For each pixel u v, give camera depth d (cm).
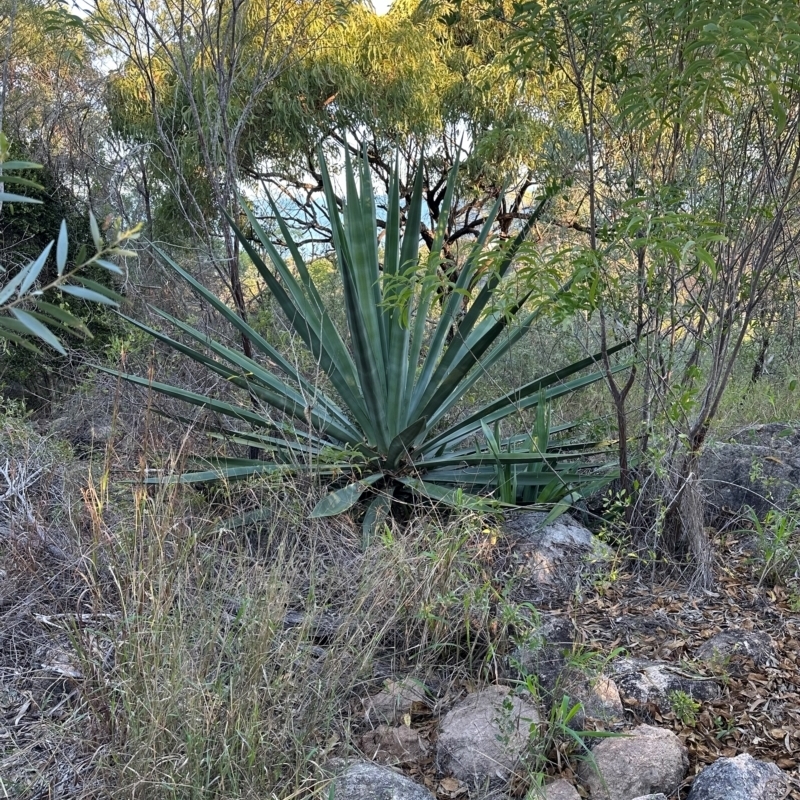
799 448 432
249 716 219
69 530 328
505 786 229
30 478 360
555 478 408
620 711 254
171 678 221
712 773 218
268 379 441
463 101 920
